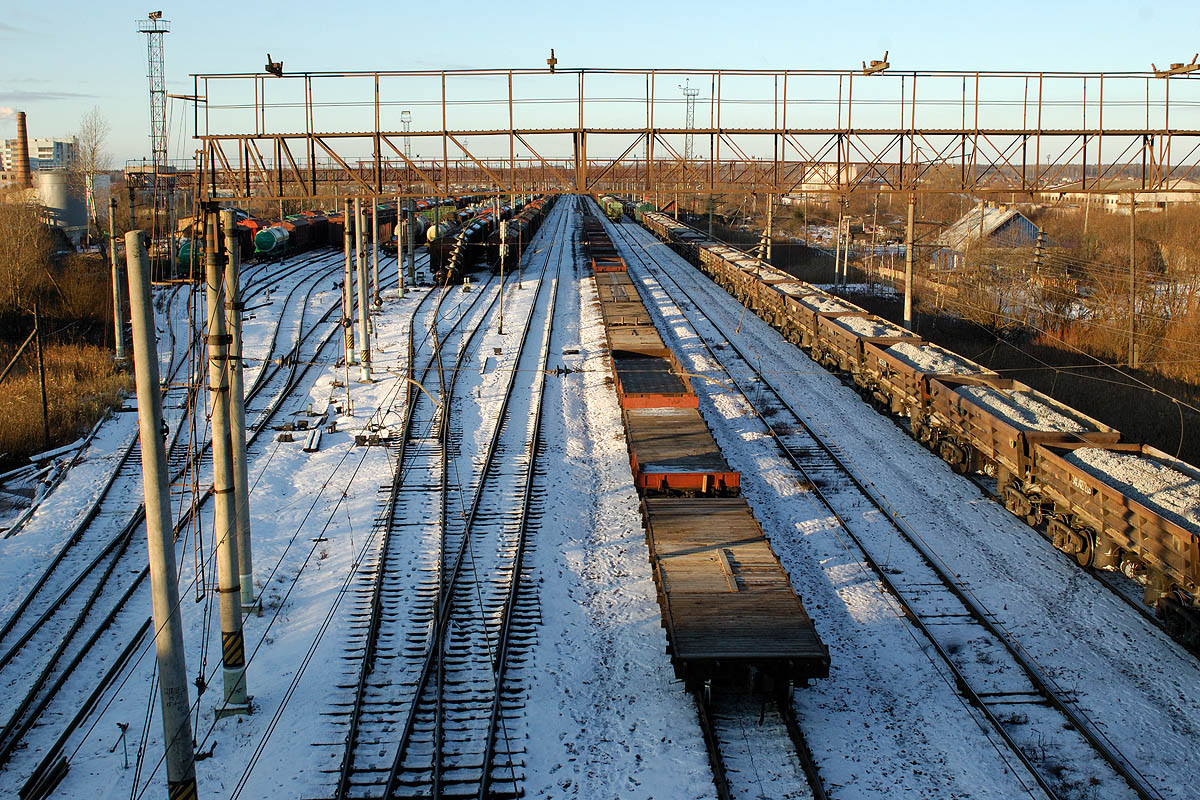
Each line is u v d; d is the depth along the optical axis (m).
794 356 40.09
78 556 18.89
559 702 13.87
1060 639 15.67
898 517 21.05
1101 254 54.22
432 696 13.80
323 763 12.31
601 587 17.72
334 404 30.70
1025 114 21.05
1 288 41.19
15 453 26.39
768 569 15.33
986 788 11.87
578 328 45.62
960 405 23.84
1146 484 18.20
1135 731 13.12
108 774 12.14
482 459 25.11
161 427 10.34
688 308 52.75
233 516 13.32
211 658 15.14
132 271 9.93
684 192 20.14
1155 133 21.22
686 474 19.88
